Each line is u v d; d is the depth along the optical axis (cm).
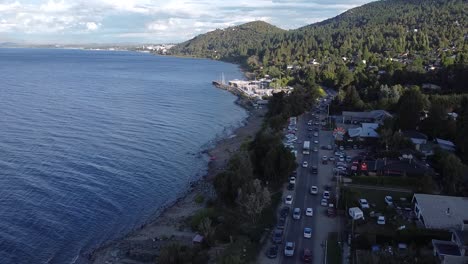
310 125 14400
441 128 11106
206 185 9631
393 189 8231
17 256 6631
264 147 9419
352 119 14600
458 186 7944
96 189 9169
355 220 6781
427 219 6512
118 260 6600
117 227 7675
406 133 11006
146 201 8800
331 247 6144
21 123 14425
